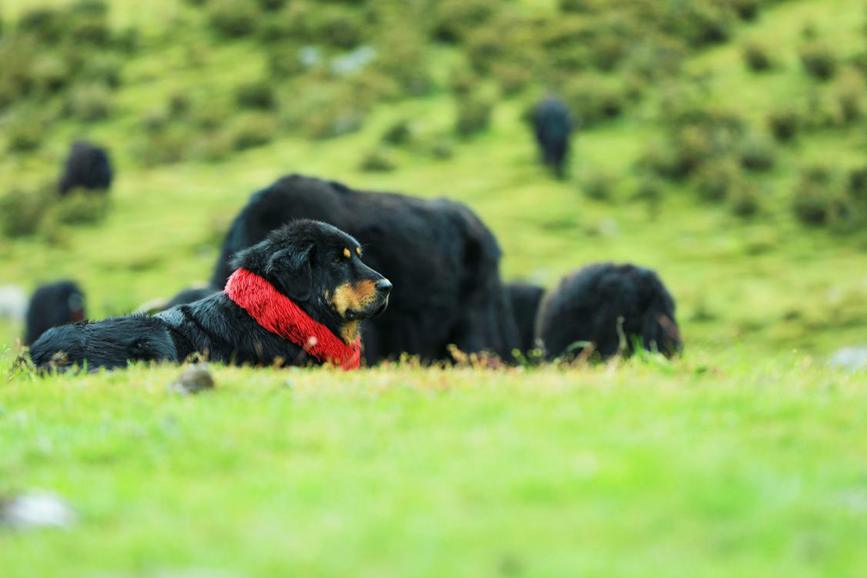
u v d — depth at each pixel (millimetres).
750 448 6531
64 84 52719
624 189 39188
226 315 10414
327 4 55875
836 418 7262
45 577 4852
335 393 8070
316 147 44500
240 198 39719
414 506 5582
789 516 5316
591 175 39031
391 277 15883
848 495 5688
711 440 6684
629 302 14984
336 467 6328
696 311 29781
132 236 36844
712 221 36875
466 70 49531
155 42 54781
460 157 42188
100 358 9828
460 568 4758
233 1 55188
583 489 5730
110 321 10148
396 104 47656
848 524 5273
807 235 35562
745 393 7961
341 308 10492
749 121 43219
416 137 43969
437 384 8438
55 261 35188
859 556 4918
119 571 4848
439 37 53062
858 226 35750
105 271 34250
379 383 8398
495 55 50594
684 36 50625
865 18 49125
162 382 8492
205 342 10305
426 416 7367
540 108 40625
